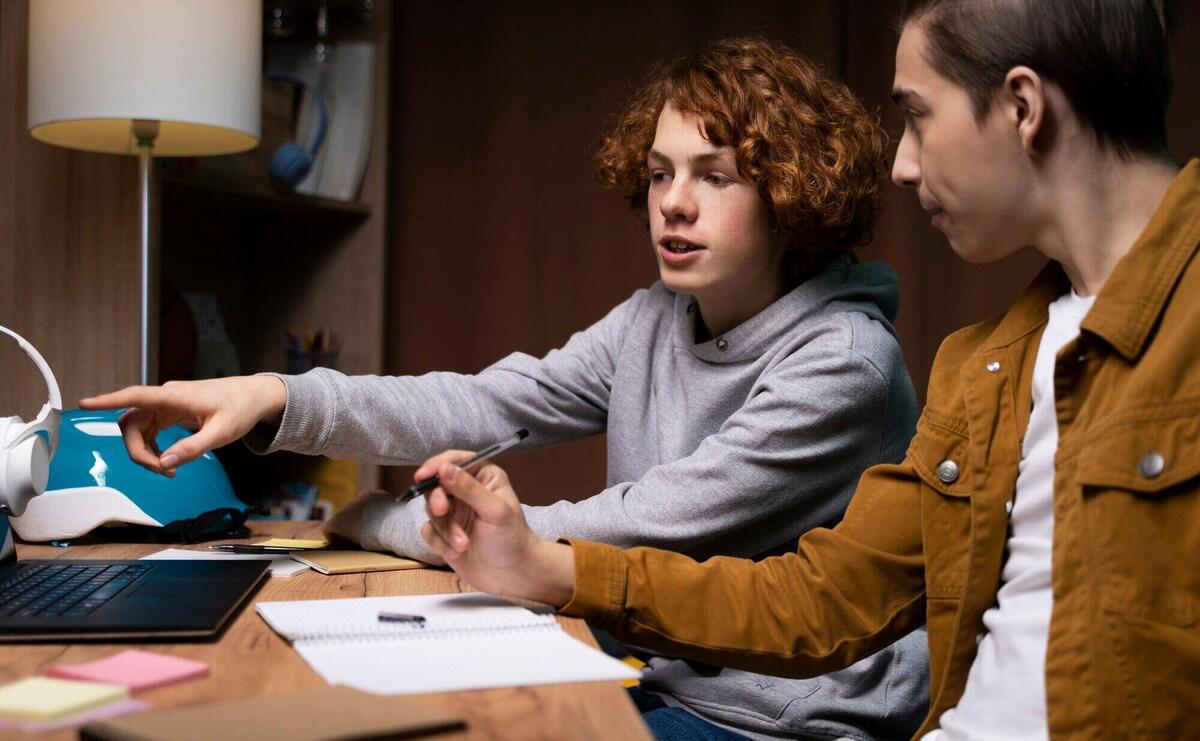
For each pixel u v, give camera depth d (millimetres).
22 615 794
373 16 2537
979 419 910
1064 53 792
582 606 933
